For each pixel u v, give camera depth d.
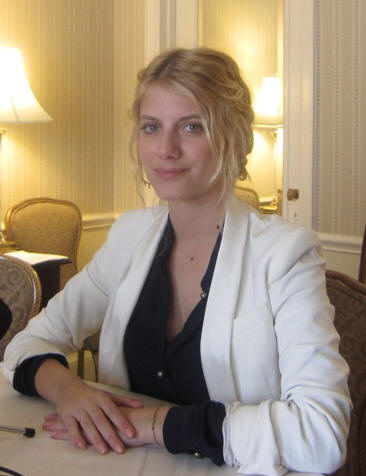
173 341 1.07
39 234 3.14
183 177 1.04
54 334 1.26
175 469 0.84
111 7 3.73
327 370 0.91
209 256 1.11
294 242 1.04
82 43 3.56
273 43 3.24
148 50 3.46
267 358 0.99
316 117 2.82
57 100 3.45
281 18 3.21
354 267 2.73
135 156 1.16
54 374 1.06
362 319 1.30
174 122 1.02
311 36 2.79
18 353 1.15
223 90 1.02
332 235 2.79
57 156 3.48
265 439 0.84
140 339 1.14
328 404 0.88
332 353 0.94
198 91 1.01
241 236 1.09
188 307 1.10
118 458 0.87
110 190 3.84
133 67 3.62
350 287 1.33
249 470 0.83
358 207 2.71
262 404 0.89
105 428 0.90
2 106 2.81
